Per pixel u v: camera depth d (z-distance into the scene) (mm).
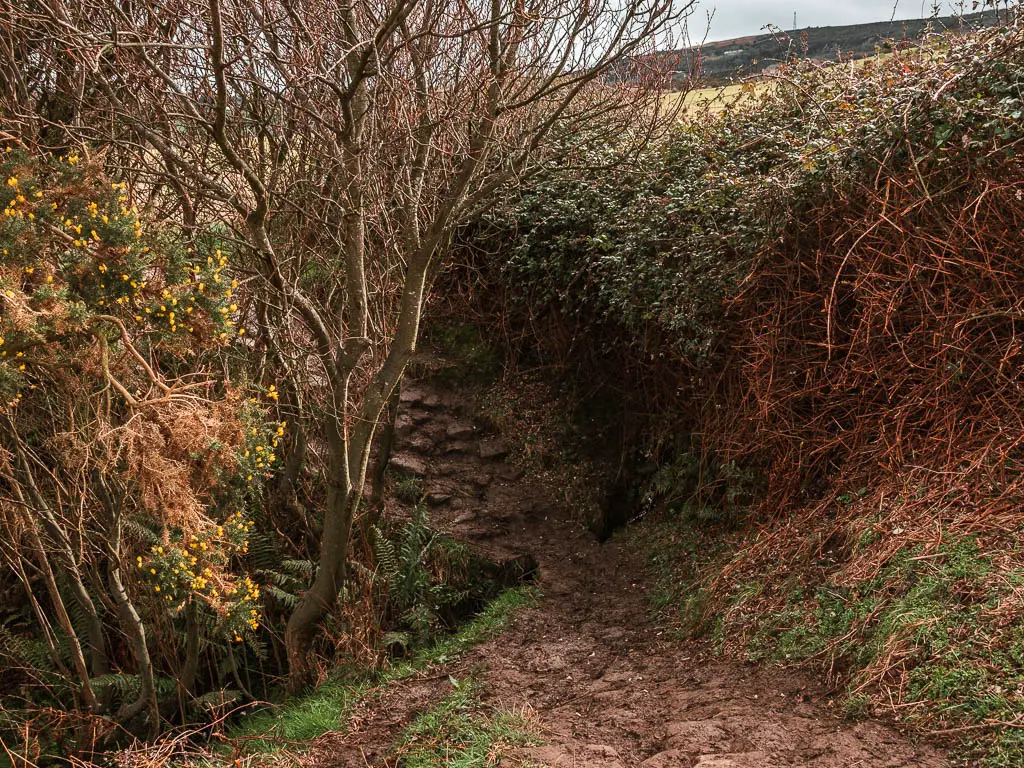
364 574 6953
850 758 3344
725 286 6391
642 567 7262
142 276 4438
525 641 6160
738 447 6637
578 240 8617
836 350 5883
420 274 6281
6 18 5215
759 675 4484
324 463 7516
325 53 5727
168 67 5473
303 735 5133
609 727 4211
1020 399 4668
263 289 6113
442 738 4395
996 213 4734
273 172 5898
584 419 9242
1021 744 3096
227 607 5082
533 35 5750
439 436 9352
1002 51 4879
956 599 3932
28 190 4207
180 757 5523
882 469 5305
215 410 4438
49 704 6727
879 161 5238
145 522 6184
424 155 6352
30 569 7176
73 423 4816
